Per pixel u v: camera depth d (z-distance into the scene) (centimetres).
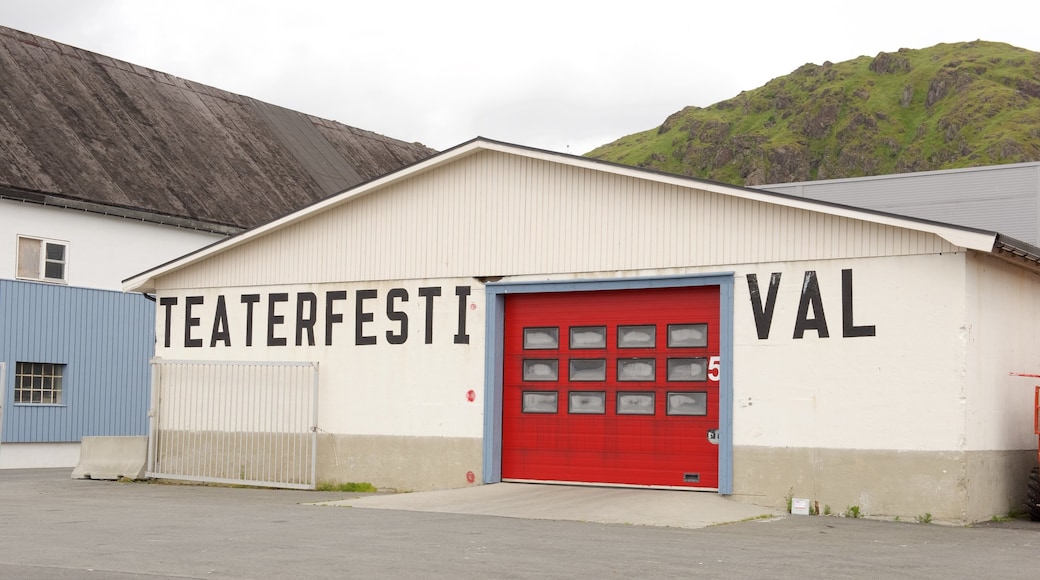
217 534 1228
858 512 1570
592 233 1828
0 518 1405
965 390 1512
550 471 1856
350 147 4512
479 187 1936
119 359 3164
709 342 1738
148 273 2208
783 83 16225
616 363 1816
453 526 1345
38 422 2931
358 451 1997
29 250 2966
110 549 1084
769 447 1647
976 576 998
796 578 953
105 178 3212
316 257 2080
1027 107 13688
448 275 1952
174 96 3912
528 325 1897
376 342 2006
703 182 1716
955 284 1527
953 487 1508
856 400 1587
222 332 2153
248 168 3819
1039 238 2480
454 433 1919
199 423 2148
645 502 1619
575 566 996
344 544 1140
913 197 2636
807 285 1638
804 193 2761
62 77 3503
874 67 15738
